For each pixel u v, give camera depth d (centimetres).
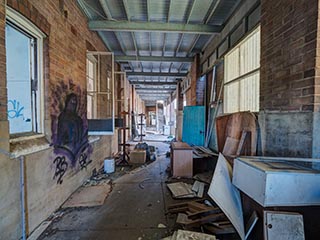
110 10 390
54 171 277
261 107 279
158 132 1783
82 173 386
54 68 275
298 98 208
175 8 378
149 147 712
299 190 167
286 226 154
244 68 370
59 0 291
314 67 188
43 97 258
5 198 183
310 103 192
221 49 483
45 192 254
